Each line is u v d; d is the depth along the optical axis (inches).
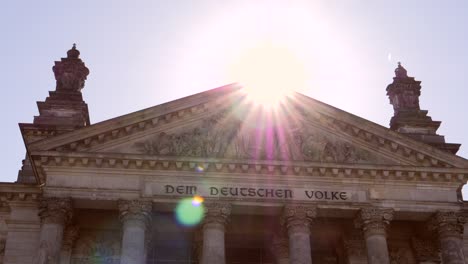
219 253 2000.5
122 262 1945.1
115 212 2228.1
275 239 2234.3
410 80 2694.4
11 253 2194.9
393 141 2223.2
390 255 2342.5
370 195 2153.1
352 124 2230.6
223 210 2063.2
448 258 2114.9
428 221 2222.0
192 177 2105.1
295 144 2193.7
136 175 2087.8
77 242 2218.3
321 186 2148.1
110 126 2112.5
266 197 2105.1
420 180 2203.5
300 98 2255.2
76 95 2500.0
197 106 2199.8
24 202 2279.8
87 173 2065.7
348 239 2289.6
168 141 2145.7
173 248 2301.9
